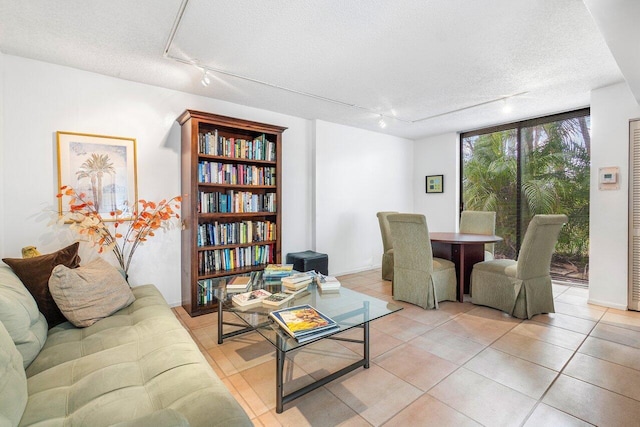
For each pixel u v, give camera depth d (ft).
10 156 7.80
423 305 10.21
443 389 5.81
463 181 16.76
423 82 9.69
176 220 10.41
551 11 6.06
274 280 8.54
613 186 10.00
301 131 13.76
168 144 10.19
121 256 8.98
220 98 11.14
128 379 4.03
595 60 8.20
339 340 7.88
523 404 5.35
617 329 8.37
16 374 3.36
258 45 7.41
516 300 9.27
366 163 16.05
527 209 14.10
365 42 7.28
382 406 5.34
